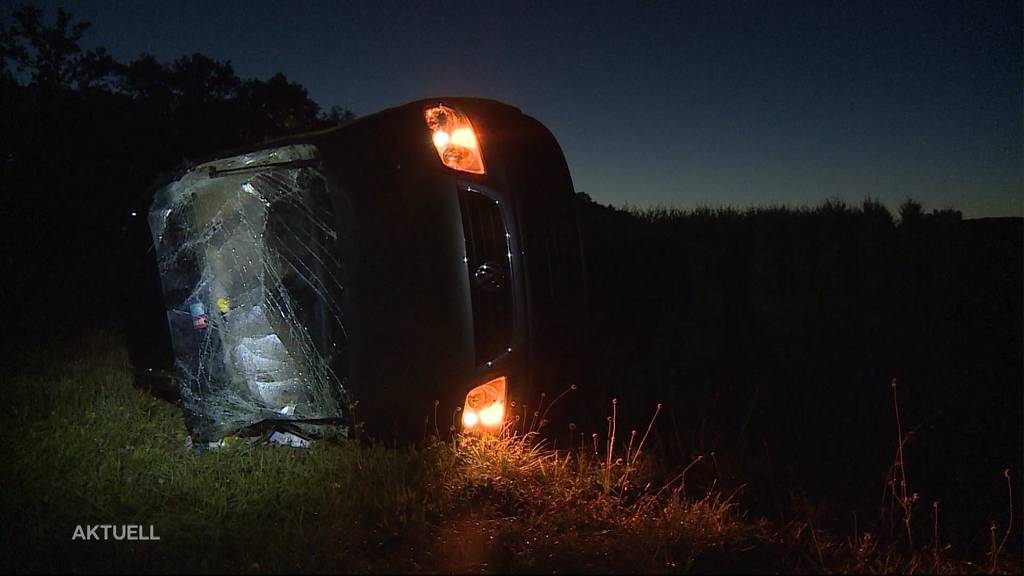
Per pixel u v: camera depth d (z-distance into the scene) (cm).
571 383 493
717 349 662
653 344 678
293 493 413
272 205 527
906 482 494
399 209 464
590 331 512
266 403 516
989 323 605
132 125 1256
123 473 439
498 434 474
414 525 393
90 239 1025
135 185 1167
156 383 546
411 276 457
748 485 480
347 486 418
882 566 385
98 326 805
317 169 490
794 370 621
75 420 520
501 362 457
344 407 473
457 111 489
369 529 388
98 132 1201
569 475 457
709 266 710
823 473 506
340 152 487
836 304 638
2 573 343
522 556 370
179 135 1354
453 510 416
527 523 407
